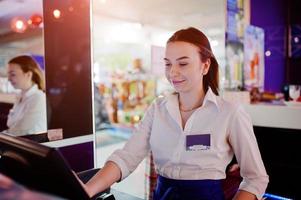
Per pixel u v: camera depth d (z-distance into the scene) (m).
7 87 2.00
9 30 1.99
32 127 2.17
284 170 2.00
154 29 5.62
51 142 2.29
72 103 2.44
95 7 4.51
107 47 6.30
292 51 5.23
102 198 1.16
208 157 1.14
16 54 2.04
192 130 1.18
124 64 6.66
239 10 4.03
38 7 2.16
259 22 4.61
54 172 0.70
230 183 1.86
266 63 4.88
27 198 0.53
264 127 2.07
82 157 2.54
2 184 0.56
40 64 2.20
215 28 3.96
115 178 1.19
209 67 1.23
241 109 1.17
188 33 1.13
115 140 5.75
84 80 2.53
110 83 6.51
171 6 4.61
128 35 5.72
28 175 0.77
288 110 1.91
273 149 2.05
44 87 2.23
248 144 1.11
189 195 1.13
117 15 5.02
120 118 6.56
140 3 4.47
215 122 1.16
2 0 1.93
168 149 1.21
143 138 1.34
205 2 4.22
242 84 4.07
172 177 1.19
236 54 3.93
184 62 1.11
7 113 2.01
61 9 2.31
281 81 5.25
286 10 5.30
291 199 1.91
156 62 3.42
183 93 1.22
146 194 2.90
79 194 0.73
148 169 2.87
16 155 0.76
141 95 6.96
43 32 2.20
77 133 2.49
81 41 2.48
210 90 1.21
